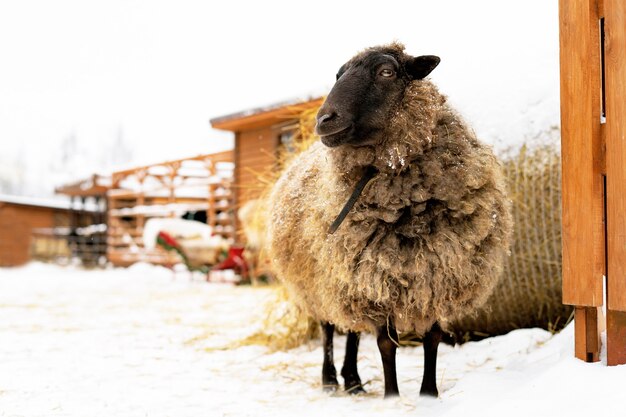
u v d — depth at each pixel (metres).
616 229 2.73
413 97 3.14
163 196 19.80
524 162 4.62
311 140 5.67
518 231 4.65
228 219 15.73
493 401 2.80
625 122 2.71
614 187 2.75
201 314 7.55
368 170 3.16
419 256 2.99
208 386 3.81
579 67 2.99
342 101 3.07
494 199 3.20
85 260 24.38
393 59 3.19
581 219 2.96
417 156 3.08
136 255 20.06
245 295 10.20
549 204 4.53
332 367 3.84
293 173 4.09
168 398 3.49
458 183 3.03
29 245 28.95
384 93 3.13
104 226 24.22
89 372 4.21
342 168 3.21
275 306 5.48
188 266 13.65
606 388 2.47
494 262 3.23
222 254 13.47
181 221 13.94
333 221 3.18
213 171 16.30
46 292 11.08
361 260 3.05
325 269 3.29
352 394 3.59
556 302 4.74
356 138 3.08
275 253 3.96
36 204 29.05
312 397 3.52
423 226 3.00
